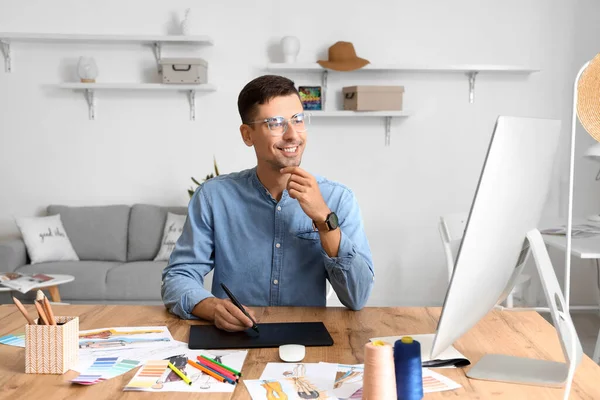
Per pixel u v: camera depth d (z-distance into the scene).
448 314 1.02
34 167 4.86
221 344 1.34
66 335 1.19
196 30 4.77
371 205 4.88
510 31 4.75
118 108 4.82
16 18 4.77
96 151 4.85
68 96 4.82
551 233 3.58
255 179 1.75
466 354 1.30
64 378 1.17
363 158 4.84
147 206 4.71
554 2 4.72
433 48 4.75
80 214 4.68
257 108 1.58
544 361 1.24
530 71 4.65
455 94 4.79
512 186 1.04
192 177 4.75
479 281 1.07
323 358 1.27
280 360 1.26
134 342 1.37
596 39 4.73
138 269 4.20
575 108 1.16
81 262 4.42
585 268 4.77
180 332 1.45
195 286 1.62
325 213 1.50
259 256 1.74
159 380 1.14
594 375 1.17
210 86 4.60
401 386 1.03
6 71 4.80
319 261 1.74
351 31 4.75
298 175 1.49
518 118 1.01
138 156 4.85
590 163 4.77
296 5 4.74
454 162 4.84
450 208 4.86
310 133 4.84
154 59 4.79
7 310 1.66
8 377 1.17
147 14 4.75
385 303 4.93
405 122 4.82
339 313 1.61
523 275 3.67
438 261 4.89
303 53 4.76
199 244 1.77
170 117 4.82
